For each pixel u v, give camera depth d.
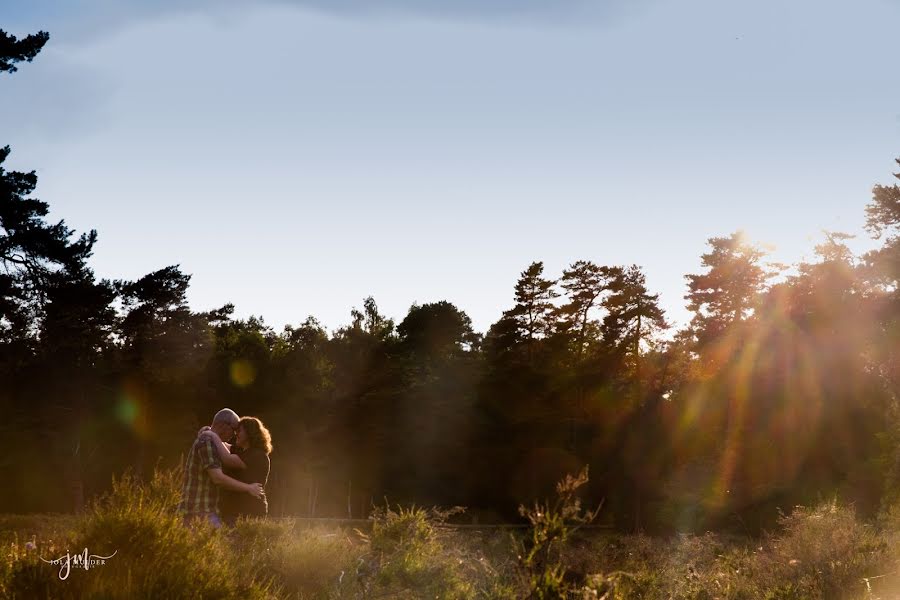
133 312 62.34
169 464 70.88
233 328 100.12
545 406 72.19
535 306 85.00
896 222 56.16
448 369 81.81
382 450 70.38
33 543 5.51
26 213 46.28
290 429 78.81
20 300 48.72
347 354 108.31
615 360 74.81
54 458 64.00
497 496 65.62
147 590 4.86
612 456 65.19
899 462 36.94
